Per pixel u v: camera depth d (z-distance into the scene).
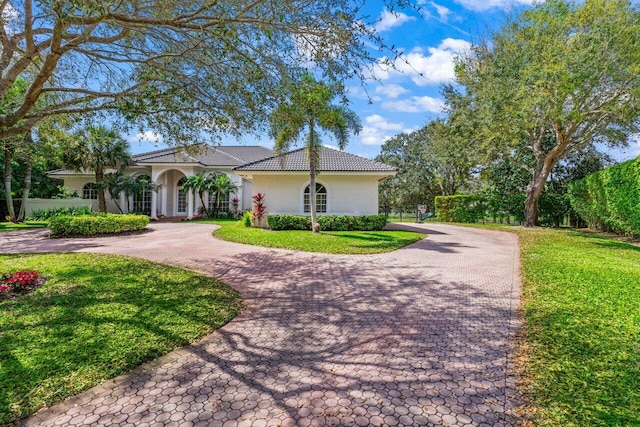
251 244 13.12
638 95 13.46
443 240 14.78
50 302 5.70
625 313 5.21
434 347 4.18
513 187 27.67
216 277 7.96
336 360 3.86
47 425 2.76
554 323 4.82
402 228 19.94
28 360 3.70
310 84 6.68
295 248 12.09
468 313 5.45
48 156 22.55
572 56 13.80
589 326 4.68
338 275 8.19
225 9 5.49
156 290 6.55
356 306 5.86
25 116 6.47
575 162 25.77
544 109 15.53
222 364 3.78
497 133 17.56
